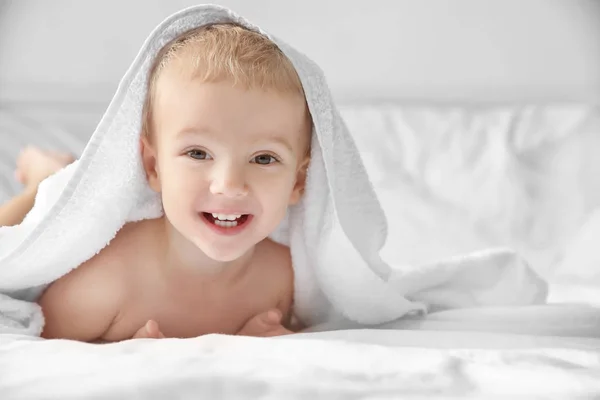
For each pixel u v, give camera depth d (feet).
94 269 3.03
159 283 3.12
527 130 6.75
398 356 2.22
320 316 3.51
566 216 5.72
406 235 5.33
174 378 1.84
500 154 6.37
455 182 6.16
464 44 8.25
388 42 8.23
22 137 6.61
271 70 2.80
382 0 8.15
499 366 2.19
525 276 3.39
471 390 1.98
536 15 8.18
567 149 6.48
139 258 3.10
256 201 2.78
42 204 3.20
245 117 2.71
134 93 2.87
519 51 8.25
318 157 3.07
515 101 8.18
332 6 8.15
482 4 8.18
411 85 8.30
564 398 1.89
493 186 6.03
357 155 3.12
